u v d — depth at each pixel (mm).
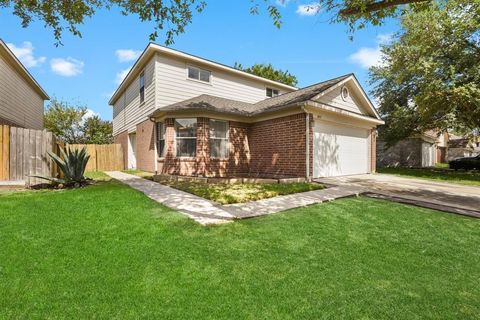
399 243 3932
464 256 3572
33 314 2146
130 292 2473
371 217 5086
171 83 12672
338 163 11125
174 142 11258
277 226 4438
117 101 21078
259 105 13539
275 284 2707
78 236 3723
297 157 9875
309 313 2283
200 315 2195
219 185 8375
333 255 3453
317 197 6645
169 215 4770
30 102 17203
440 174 14789
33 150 7969
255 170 11891
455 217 5234
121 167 17859
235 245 3609
